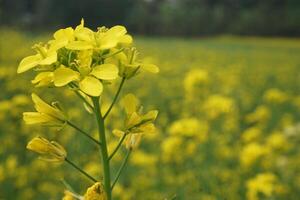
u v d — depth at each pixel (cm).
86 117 72
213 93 112
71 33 20
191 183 52
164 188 53
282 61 232
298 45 373
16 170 55
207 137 60
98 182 20
